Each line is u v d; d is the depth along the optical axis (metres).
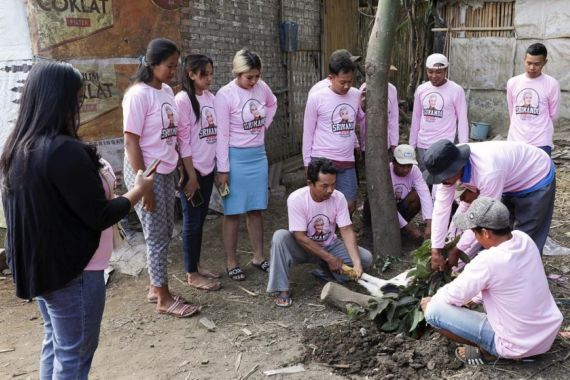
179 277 4.79
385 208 4.82
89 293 2.41
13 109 4.98
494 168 3.35
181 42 6.29
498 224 2.89
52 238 2.21
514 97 5.50
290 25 8.62
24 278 2.29
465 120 5.40
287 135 9.12
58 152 2.15
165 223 4.00
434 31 11.68
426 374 3.19
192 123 4.29
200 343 3.71
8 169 2.21
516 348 2.99
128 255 5.12
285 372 3.31
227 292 4.48
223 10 7.07
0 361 3.54
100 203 2.26
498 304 2.97
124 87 5.62
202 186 4.47
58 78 2.20
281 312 4.12
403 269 4.76
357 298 3.98
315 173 3.99
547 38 10.55
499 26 11.05
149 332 3.87
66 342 2.41
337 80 4.67
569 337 3.45
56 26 4.98
